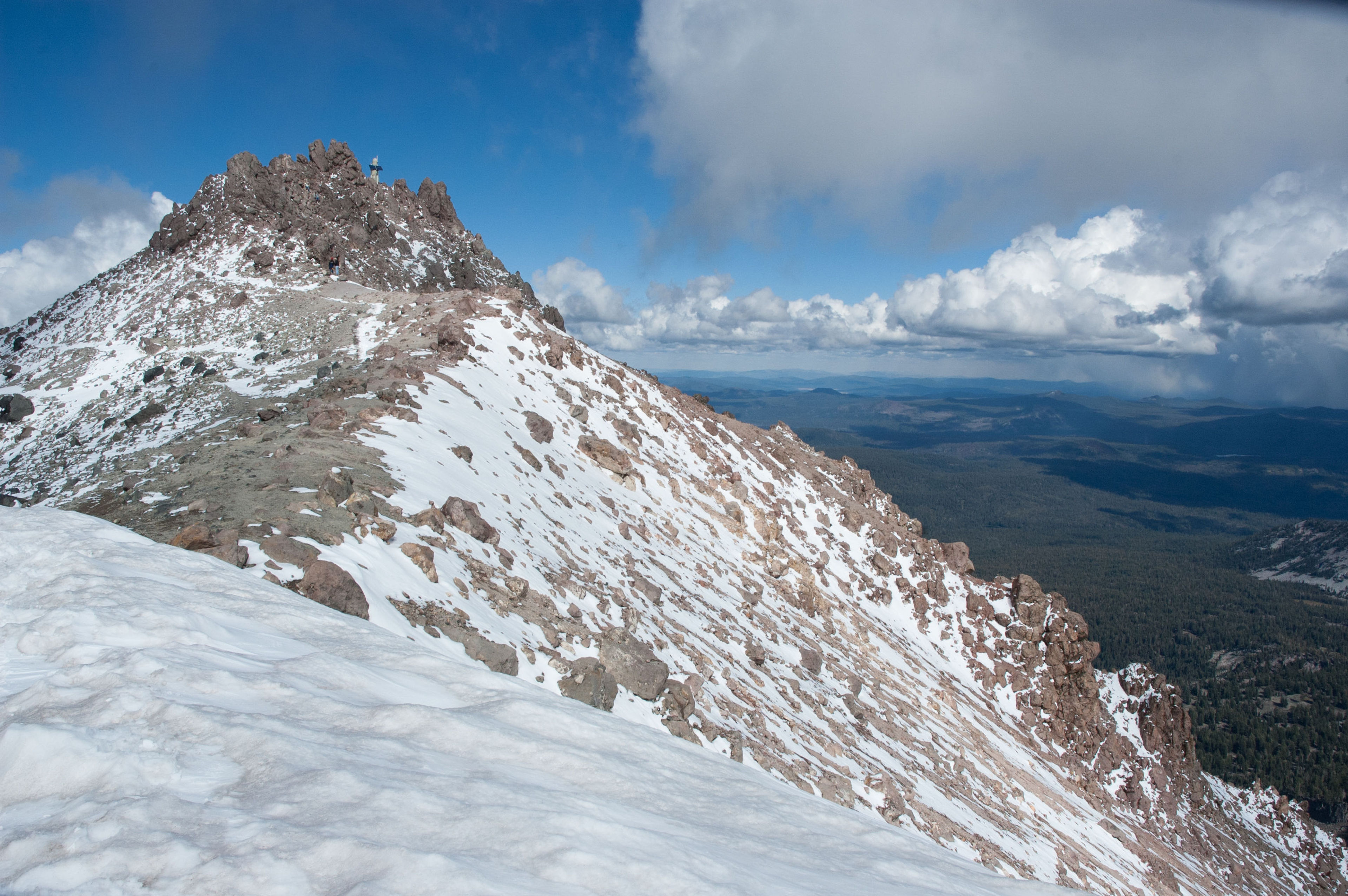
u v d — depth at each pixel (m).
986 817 40.53
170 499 24.39
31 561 13.62
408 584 21.30
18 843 6.22
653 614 34.41
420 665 13.62
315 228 117.38
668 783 11.50
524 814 8.11
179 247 112.88
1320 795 179.25
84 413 74.00
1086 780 68.50
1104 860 49.78
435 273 127.31
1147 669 93.62
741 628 42.94
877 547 84.75
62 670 9.69
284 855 6.46
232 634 12.26
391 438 34.84
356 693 11.35
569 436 58.41
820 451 106.50
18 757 7.32
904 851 11.76
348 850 6.59
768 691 35.16
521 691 13.49
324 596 17.09
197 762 7.83
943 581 85.25
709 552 55.81
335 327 79.62
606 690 22.25
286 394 62.88
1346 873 101.25
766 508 75.69
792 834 11.02
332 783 7.80
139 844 6.29
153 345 85.25
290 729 8.91
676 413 82.00
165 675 9.53
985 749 55.00
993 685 74.88
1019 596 82.31
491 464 40.09
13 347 99.94
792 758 28.36
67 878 5.91
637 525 49.75
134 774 7.31
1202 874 69.44
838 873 9.75
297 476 26.33
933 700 57.59
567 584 30.23
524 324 73.50
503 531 31.75
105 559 14.11
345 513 23.17
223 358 78.81
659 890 7.22
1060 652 78.44
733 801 11.77
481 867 6.77
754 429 97.50
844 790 27.66
